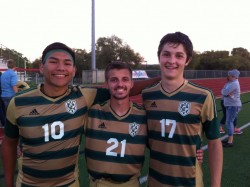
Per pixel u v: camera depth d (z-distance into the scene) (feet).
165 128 7.00
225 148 19.44
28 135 6.62
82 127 7.23
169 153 6.98
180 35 6.89
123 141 7.35
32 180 6.93
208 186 12.82
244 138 22.26
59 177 6.94
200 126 6.98
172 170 6.98
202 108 6.84
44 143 6.63
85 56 147.95
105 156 7.37
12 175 7.73
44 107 6.67
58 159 6.77
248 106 41.63
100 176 7.47
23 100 6.70
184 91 6.95
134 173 7.57
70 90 7.24
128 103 7.51
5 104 22.94
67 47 6.75
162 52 7.02
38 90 6.79
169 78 6.98
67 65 6.69
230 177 14.01
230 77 19.76
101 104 7.57
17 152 7.34
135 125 7.41
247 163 16.20
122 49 153.58
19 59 86.02
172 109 6.95
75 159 7.20
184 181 6.97
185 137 6.85
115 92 7.23
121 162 7.35
